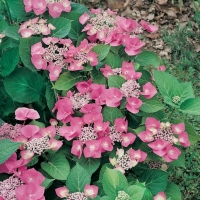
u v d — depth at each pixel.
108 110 1.24
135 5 2.38
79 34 1.52
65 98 1.27
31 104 1.46
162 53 2.14
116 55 1.37
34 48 1.32
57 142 1.16
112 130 1.23
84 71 1.37
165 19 2.31
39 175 1.08
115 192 0.88
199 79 2.00
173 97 1.19
